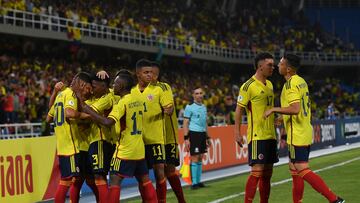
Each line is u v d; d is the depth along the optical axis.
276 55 120.44
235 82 117.50
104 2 94.50
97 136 20.64
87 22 82.62
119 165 20.25
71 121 20.95
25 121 51.56
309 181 21.27
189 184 34.25
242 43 119.06
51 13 77.00
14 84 57.41
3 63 65.75
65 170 21.19
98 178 20.75
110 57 94.25
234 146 47.62
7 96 49.38
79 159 21.17
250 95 21.17
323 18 148.12
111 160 20.59
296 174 21.73
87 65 84.81
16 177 26.75
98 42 84.25
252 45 119.69
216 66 115.81
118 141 20.42
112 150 21.19
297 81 21.20
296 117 21.42
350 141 72.81
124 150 20.27
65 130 21.11
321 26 147.50
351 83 134.75
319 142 62.31
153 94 22.06
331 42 136.50
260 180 21.69
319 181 21.11
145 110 21.95
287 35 129.25
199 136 32.06
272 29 129.75
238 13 131.88
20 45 78.25
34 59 75.44
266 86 21.39
